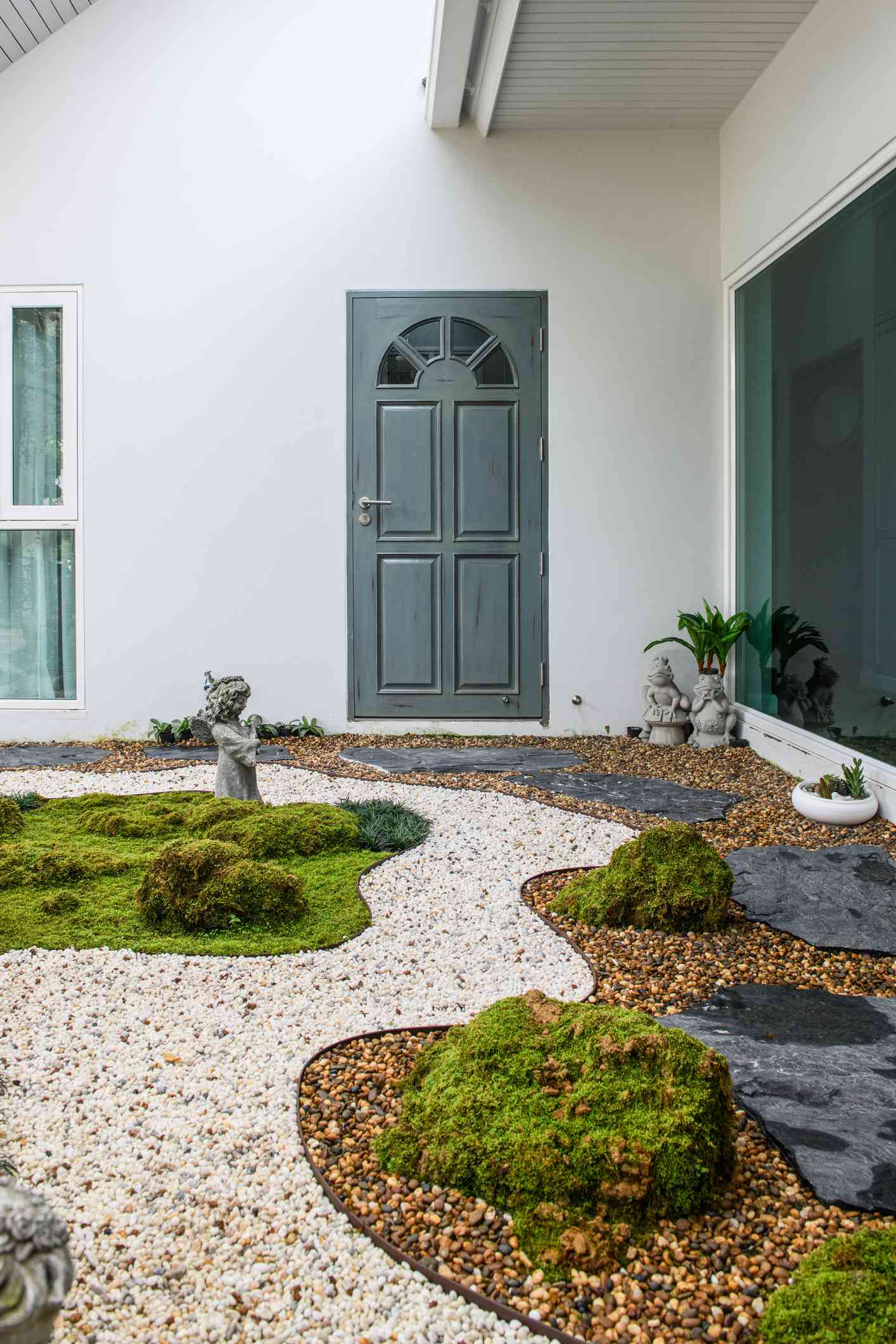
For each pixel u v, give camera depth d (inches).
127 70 255.4
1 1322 42.0
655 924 124.6
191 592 261.0
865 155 173.6
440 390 257.8
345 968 111.7
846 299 184.9
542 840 160.9
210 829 154.7
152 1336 59.6
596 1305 62.1
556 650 260.2
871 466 175.2
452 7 199.8
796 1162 74.9
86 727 263.4
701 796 191.0
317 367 257.6
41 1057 91.0
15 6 239.9
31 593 265.1
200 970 110.6
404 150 255.4
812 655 202.7
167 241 257.1
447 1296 63.2
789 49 209.8
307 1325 60.6
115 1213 69.9
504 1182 71.0
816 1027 98.0
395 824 164.6
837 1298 59.5
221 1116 81.6
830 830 163.8
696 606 260.2
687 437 257.6
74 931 120.7
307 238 256.5
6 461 261.4
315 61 255.0
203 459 259.3
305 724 258.8
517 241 255.6
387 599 260.5
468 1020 99.0
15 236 257.9
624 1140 70.7
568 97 237.8
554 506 258.4
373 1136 78.9
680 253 256.4
